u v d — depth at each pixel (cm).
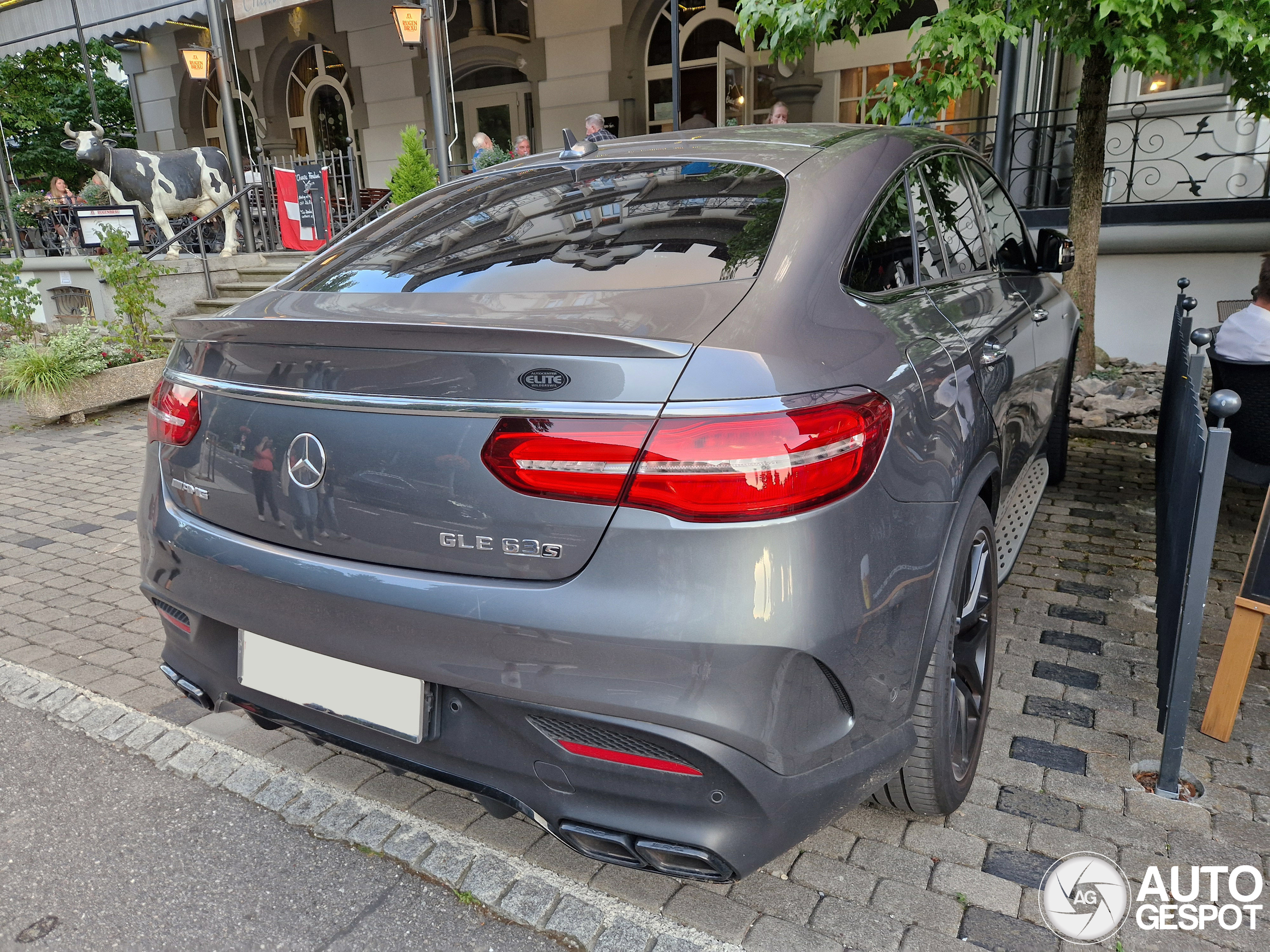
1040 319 322
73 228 1175
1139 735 267
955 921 198
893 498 176
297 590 181
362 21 1541
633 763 159
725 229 205
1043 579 378
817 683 163
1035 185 832
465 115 1530
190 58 1181
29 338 1073
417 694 173
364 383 171
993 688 293
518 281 199
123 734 284
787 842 167
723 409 152
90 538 478
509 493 158
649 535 152
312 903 211
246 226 1172
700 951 191
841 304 192
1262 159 788
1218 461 218
